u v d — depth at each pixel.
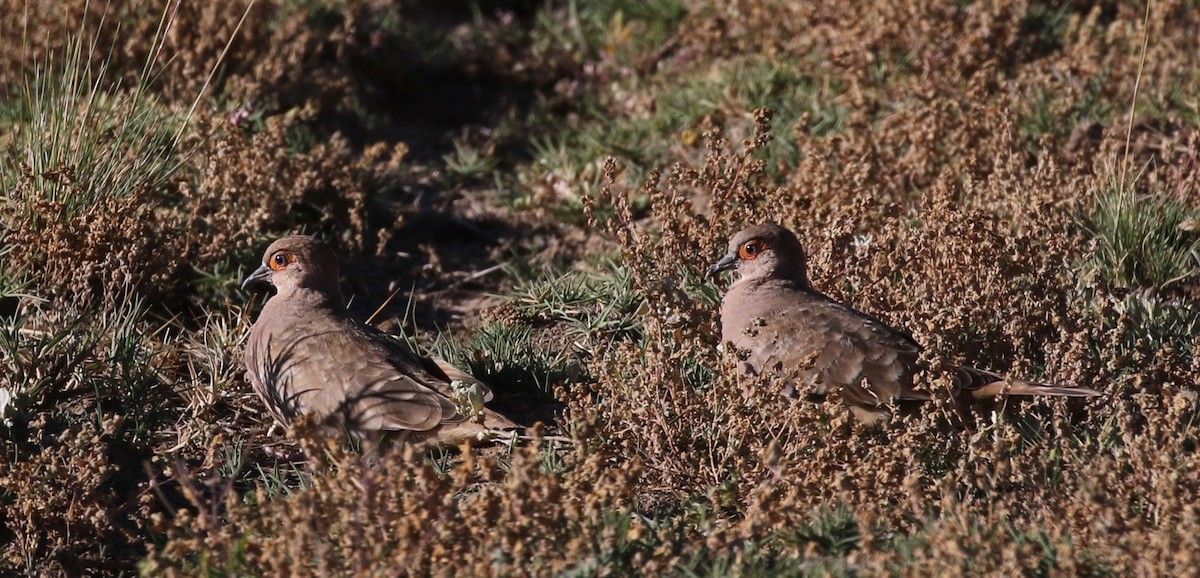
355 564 7.42
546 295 12.80
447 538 7.49
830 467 8.88
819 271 11.36
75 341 10.75
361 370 9.79
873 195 12.25
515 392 11.29
